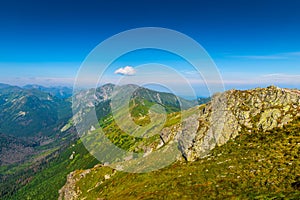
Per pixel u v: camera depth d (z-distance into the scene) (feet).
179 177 296.51
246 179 248.52
